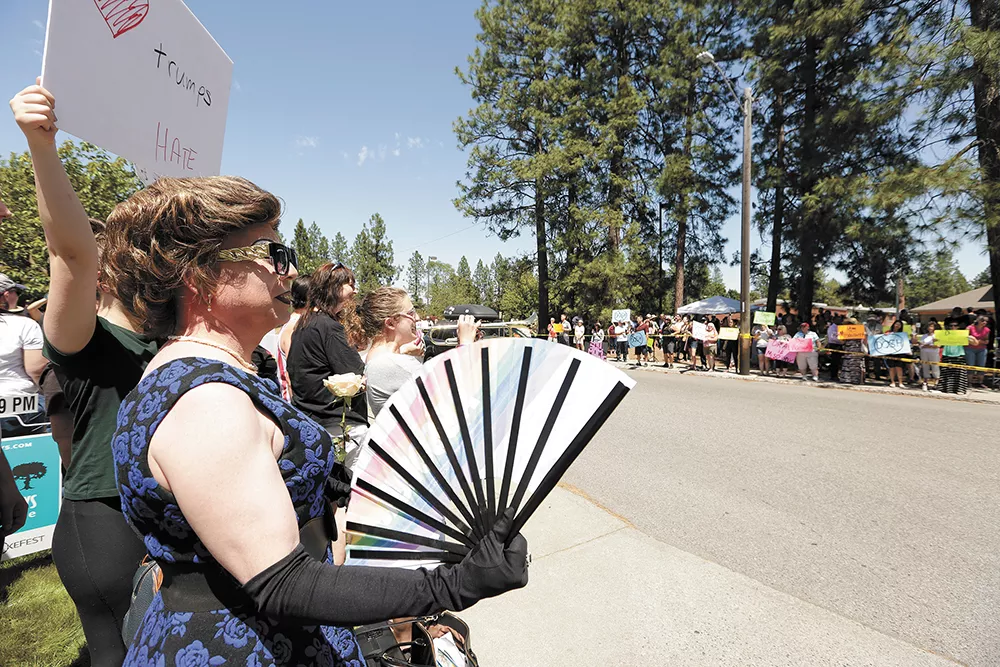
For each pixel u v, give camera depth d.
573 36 23.38
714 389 10.87
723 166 20.30
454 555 0.98
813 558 3.38
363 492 1.04
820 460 5.49
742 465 5.39
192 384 0.79
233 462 0.74
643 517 4.10
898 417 7.54
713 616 2.74
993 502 4.27
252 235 0.96
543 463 0.91
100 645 1.57
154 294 0.94
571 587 3.03
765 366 13.20
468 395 0.99
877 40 13.54
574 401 0.93
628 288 23.19
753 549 3.52
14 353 2.98
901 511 4.12
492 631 2.64
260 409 0.86
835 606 2.84
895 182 10.36
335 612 0.73
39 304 3.22
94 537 1.53
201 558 0.82
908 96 10.84
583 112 22.61
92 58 1.54
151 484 0.79
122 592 1.57
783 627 2.65
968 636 2.56
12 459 2.97
